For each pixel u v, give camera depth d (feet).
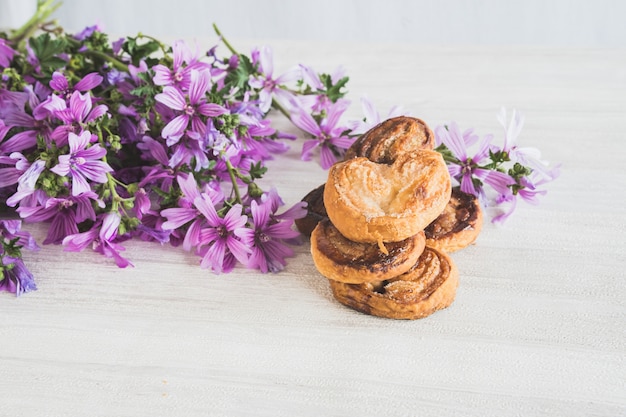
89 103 2.13
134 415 1.83
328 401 1.84
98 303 2.04
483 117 2.58
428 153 2.03
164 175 2.19
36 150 2.15
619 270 2.08
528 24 3.77
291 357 1.92
